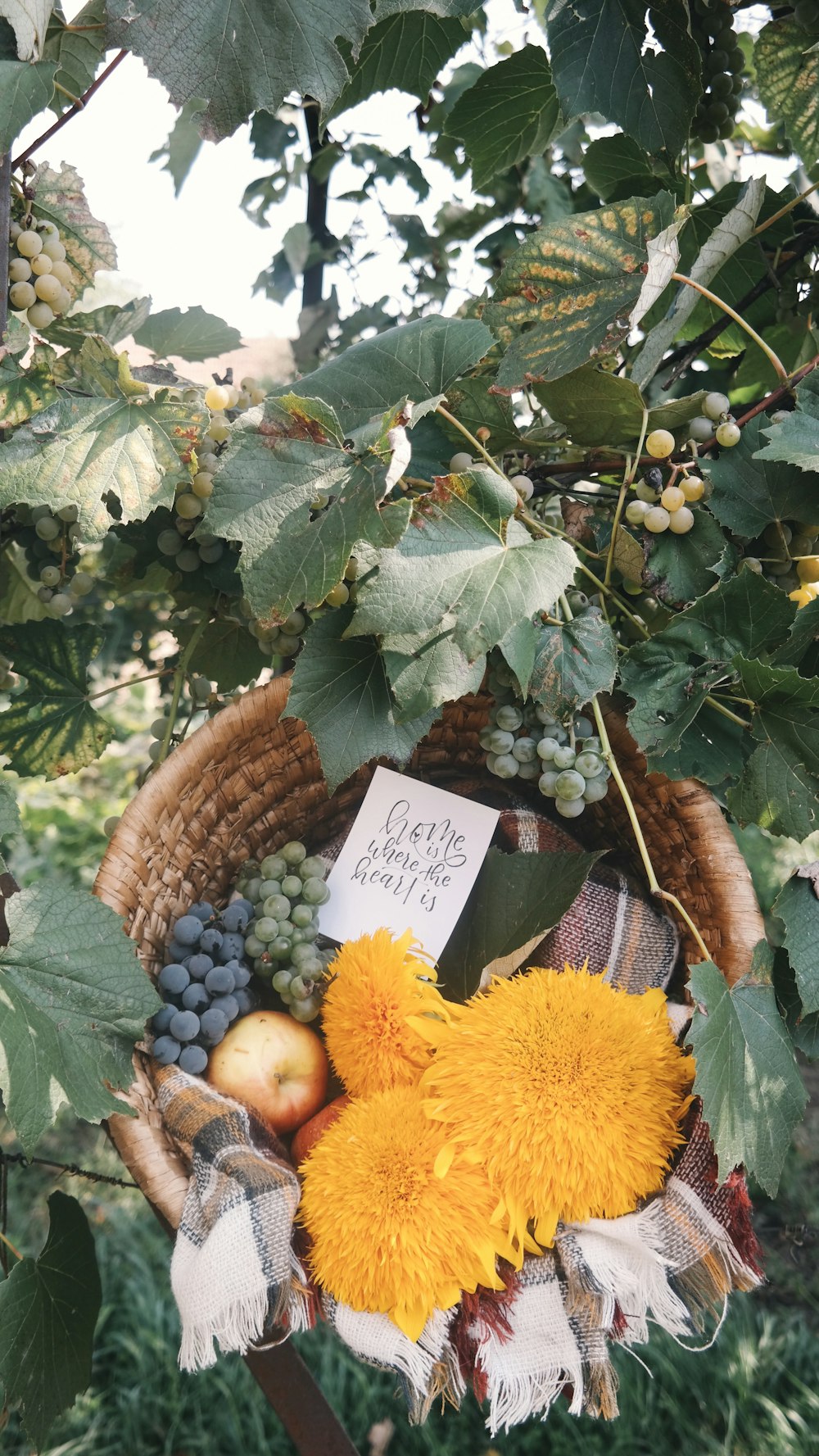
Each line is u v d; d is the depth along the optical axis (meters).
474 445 0.82
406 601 0.68
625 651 0.88
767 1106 0.77
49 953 0.75
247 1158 0.74
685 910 0.85
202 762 0.88
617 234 0.80
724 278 1.12
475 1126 0.71
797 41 0.99
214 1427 1.80
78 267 0.93
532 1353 0.69
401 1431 1.78
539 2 1.37
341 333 1.71
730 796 0.83
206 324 1.13
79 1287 0.86
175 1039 0.82
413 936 0.88
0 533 0.98
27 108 0.72
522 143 1.19
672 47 0.83
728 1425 1.73
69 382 0.80
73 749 1.05
